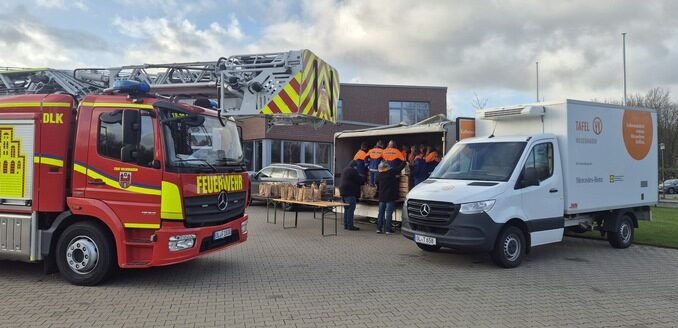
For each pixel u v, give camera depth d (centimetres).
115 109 621
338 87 1024
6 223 640
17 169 638
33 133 630
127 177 612
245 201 759
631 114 993
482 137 911
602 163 923
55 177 627
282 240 1012
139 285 640
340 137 1382
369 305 567
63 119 631
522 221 795
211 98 944
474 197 755
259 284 655
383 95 3381
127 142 604
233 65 902
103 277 623
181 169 618
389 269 762
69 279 630
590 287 670
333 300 585
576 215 912
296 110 865
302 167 1577
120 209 612
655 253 937
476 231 744
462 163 878
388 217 1122
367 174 1332
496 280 702
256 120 2228
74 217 638
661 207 2180
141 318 509
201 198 642
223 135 721
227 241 700
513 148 834
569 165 860
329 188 1562
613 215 981
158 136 610
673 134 4356
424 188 834
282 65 879
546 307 571
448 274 735
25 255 634
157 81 934
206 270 732
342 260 823
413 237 806
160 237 599
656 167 1052
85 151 623
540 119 898
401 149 1351
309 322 504
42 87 912
